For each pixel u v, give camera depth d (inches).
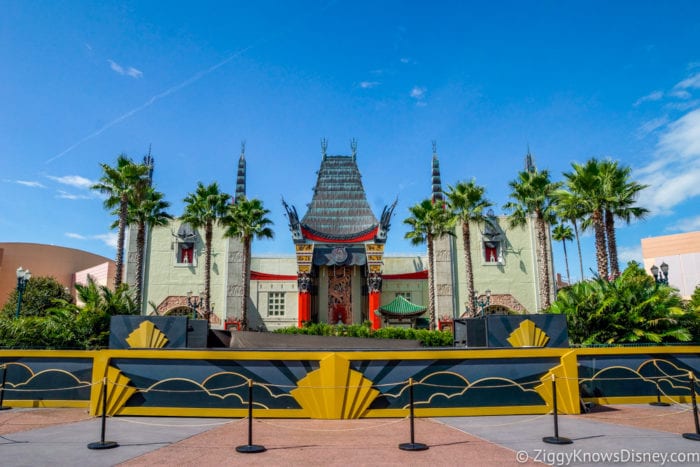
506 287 2068.2
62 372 513.0
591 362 539.2
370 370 462.0
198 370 462.6
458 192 1660.9
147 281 2043.6
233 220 1766.7
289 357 463.5
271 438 370.6
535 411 465.7
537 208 1520.7
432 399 459.2
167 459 309.0
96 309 925.2
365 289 2185.0
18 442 353.4
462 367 469.7
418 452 327.3
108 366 465.4
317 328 1712.6
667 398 534.3
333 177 2287.2
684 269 2310.5
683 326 784.9
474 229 2121.1
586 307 796.6
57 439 362.9
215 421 438.3
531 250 2101.4
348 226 2180.1
